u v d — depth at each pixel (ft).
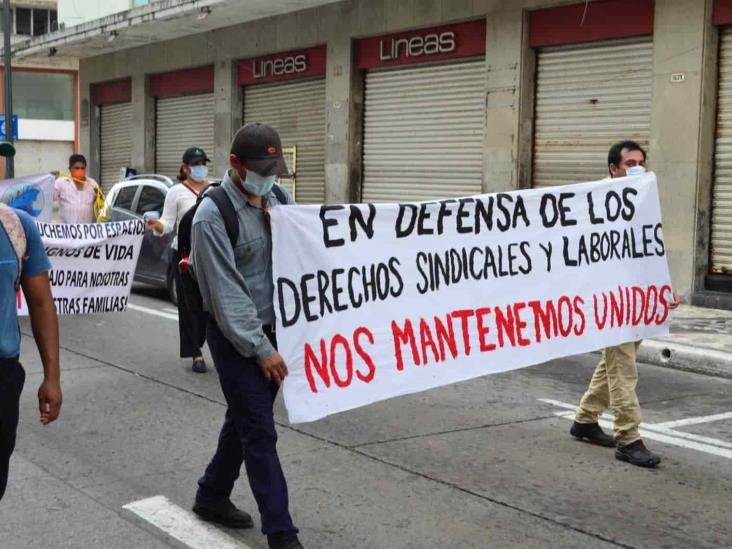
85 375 26.61
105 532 14.83
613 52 44.34
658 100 41.47
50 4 147.74
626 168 19.61
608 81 44.65
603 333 18.61
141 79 81.61
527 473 18.03
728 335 32.86
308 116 63.82
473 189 52.16
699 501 16.62
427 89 54.70
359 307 14.93
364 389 14.99
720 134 40.45
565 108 46.80
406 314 15.64
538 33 47.26
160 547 14.21
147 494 16.69
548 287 17.80
